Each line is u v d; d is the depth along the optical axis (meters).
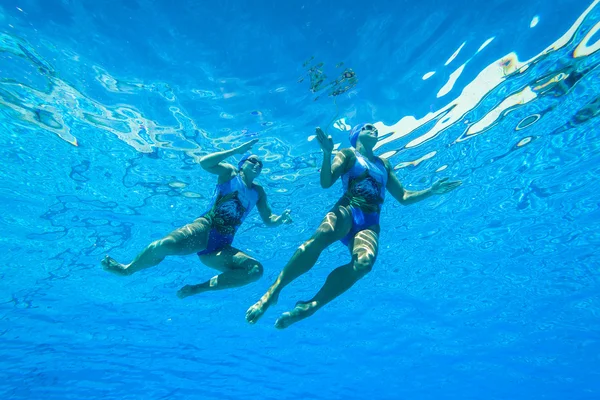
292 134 4.06
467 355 8.20
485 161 4.55
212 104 3.67
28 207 4.60
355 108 3.82
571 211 5.14
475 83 3.59
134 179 4.49
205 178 4.58
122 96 3.53
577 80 3.54
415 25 3.15
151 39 3.12
